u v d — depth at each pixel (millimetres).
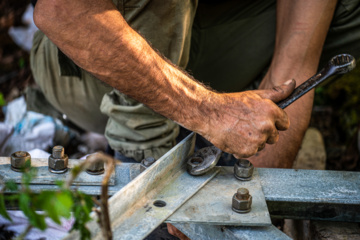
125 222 1138
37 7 1196
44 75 2023
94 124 2230
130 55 1233
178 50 1643
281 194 1342
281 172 1438
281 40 1901
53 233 1507
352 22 1895
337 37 1955
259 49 2072
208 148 1406
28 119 2232
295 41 1840
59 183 838
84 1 1172
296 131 1838
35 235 1507
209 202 1254
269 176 1416
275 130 1408
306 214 1408
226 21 2035
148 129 1801
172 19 1585
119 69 1250
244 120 1362
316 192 1359
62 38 1218
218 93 1412
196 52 2082
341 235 1427
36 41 2021
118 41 1216
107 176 885
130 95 1322
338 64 1404
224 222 1175
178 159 1343
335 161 2510
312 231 1501
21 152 1352
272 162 1832
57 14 1178
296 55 1847
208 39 2057
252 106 1380
